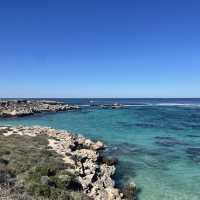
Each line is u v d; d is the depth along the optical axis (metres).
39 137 44.78
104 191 25.50
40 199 17.59
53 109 139.00
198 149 45.94
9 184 18.64
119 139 55.47
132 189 27.20
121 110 143.38
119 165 36.50
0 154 28.56
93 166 31.31
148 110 142.75
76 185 24.52
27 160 27.64
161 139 55.28
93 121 90.69
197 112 127.56
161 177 31.80
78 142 46.22
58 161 29.16
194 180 30.83
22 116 112.88
